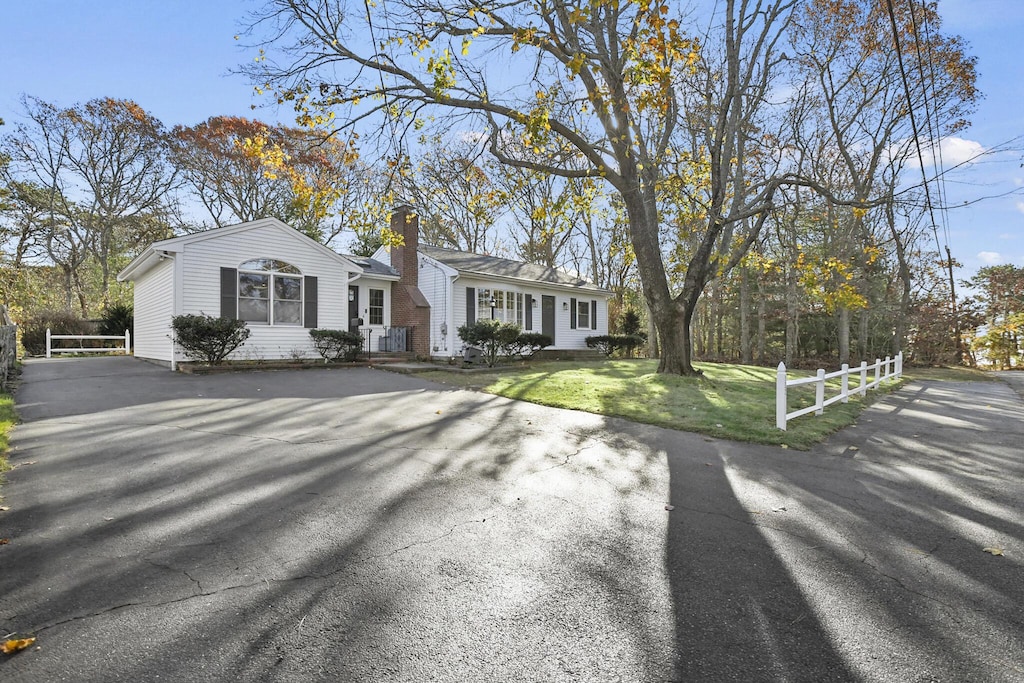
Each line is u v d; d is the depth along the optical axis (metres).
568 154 10.58
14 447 5.31
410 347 17.23
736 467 5.25
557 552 3.13
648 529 3.54
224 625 2.27
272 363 12.88
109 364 13.85
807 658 2.10
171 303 12.76
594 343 23.19
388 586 2.66
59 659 2.01
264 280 13.95
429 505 3.91
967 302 24.19
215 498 3.94
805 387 12.36
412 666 2.01
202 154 27.59
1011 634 2.29
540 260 30.84
